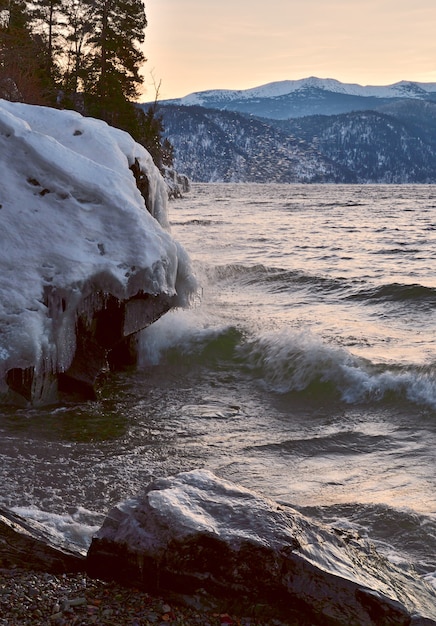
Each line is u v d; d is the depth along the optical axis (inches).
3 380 373.4
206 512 174.9
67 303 379.6
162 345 478.6
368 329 575.8
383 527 239.9
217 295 748.0
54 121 455.5
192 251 1228.5
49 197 400.5
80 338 390.0
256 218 2285.9
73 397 387.5
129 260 392.8
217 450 321.1
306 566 162.9
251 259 1109.7
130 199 411.5
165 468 296.8
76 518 241.4
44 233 390.9
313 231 1728.6
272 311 656.4
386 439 334.6
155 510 173.2
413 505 255.9
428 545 227.3
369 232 1705.2
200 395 411.2
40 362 374.3
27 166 403.5
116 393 409.4
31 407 373.4
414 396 383.9
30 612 155.0
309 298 732.7
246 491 185.2
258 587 162.6
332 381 409.1
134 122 2669.8
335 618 158.6
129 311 397.1
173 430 349.1
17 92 1934.1
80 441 327.3
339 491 272.4
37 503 255.9
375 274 933.2
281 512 177.3
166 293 404.2
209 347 476.4
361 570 169.8
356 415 372.2
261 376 437.4
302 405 394.0
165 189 502.3
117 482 279.9
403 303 685.3
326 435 341.4
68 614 154.9
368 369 416.8
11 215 392.8
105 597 163.2
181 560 165.2
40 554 179.2
